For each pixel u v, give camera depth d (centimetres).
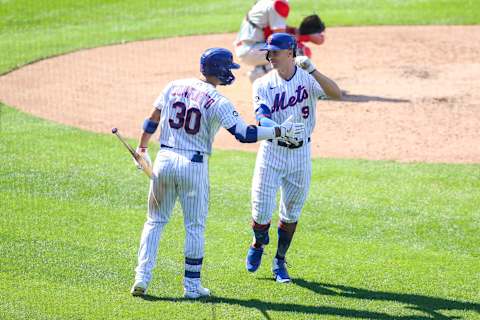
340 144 4619
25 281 2750
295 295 2716
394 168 4194
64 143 4556
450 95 5403
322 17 7588
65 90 5662
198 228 2642
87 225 3353
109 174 4038
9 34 7238
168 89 2655
